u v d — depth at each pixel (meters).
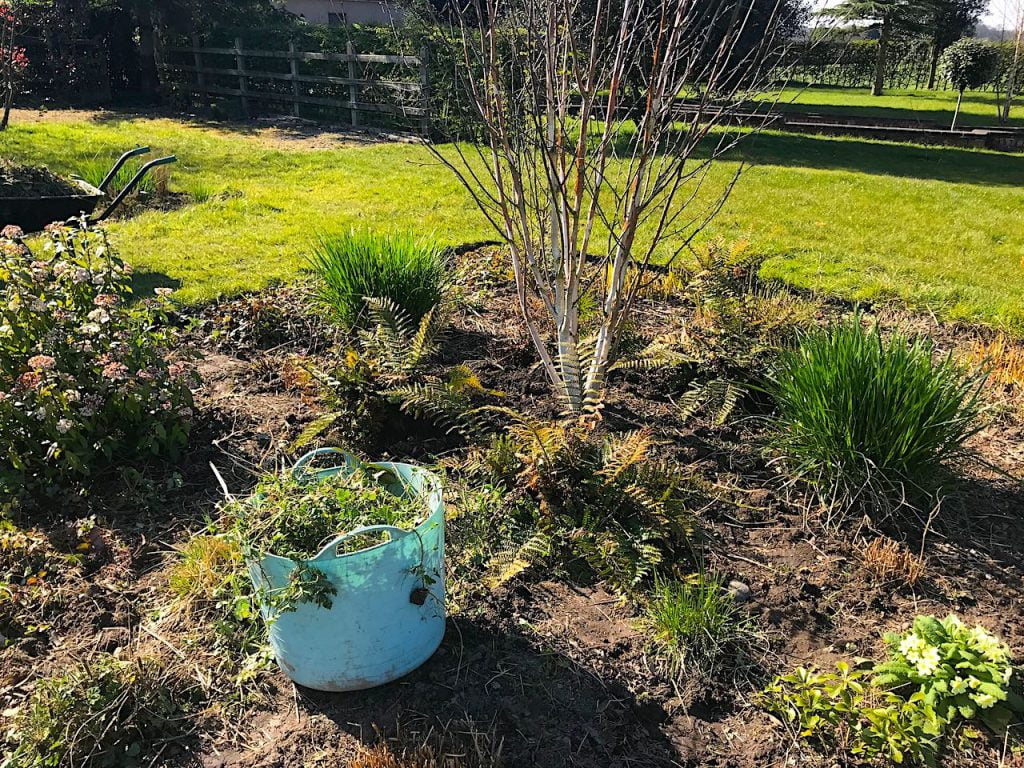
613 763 2.30
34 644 2.72
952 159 13.76
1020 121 20.67
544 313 5.31
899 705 2.45
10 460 3.57
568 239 3.74
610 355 4.12
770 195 10.02
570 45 3.49
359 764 2.26
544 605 2.89
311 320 5.30
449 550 3.09
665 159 3.69
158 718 2.42
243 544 2.36
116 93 18.59
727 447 3.89
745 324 4.54
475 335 5.18
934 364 4.16
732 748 2.36
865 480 3.39
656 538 3.14
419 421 4.00
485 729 2.40
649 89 3.38
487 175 10.64
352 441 3.90
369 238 5.31
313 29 17.17
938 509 3.40
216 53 17.20
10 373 3.58
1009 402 4.33
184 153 12.05
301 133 14.66
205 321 5.36
